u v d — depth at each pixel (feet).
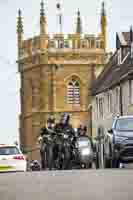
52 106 398.62
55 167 162.40
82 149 172.76
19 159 162.81
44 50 396.98
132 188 83.20
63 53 395.96
